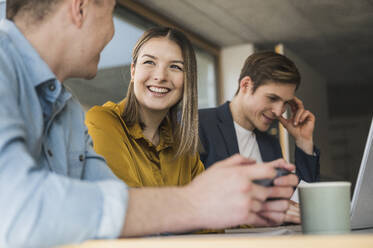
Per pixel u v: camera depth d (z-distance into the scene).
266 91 1.95
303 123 2.07
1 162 0.49
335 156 11.92
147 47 1.38
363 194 0.91
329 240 0.36
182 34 1.45
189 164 1.43
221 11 5.32
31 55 0.74
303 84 6.56
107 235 0.50
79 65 0.81
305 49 6.83
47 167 0.79
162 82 1.36
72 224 0.47
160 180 1.31
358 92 9.81
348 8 5.27
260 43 6.54
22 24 0.75
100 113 1.27
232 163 0.64
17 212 0.46
